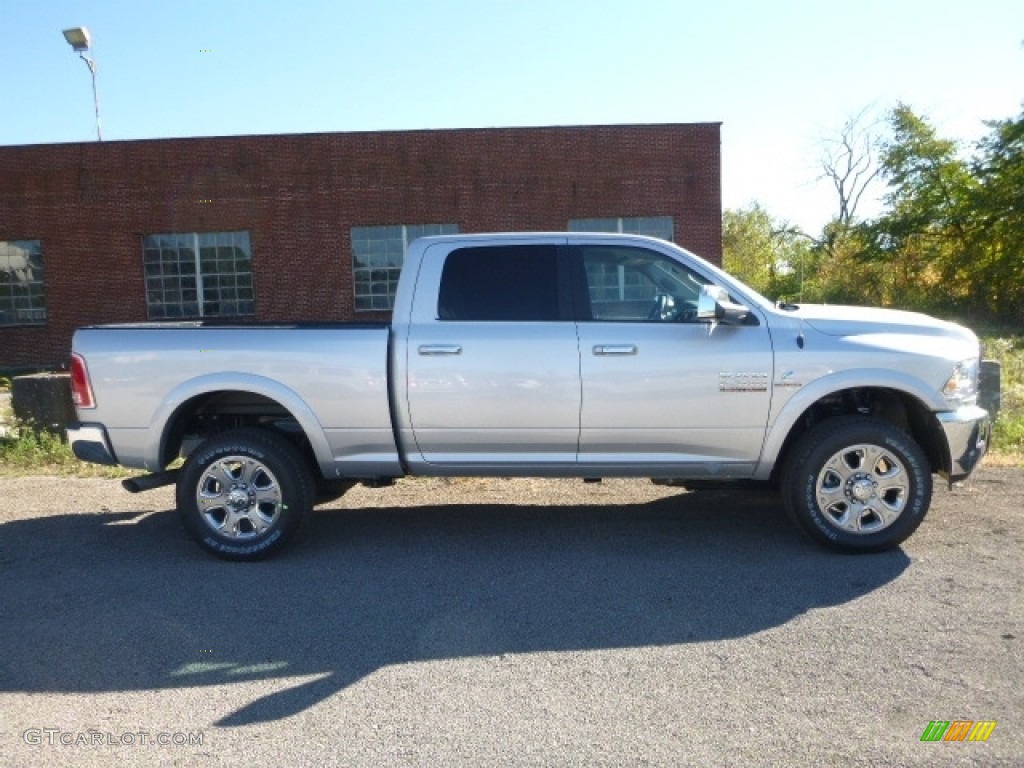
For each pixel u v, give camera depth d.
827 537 5.41
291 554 5.80
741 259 56.00
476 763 3.17
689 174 21.64
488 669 3.96
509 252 5.68
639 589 4.95
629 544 5.84
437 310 5.62
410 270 5.70
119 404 5.66
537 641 4.26
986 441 5.60
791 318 5.52
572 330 5.50
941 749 3.19
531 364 5.46
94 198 21.59
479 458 5.64
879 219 32.50
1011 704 3.50
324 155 21.55
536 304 5.59
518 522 6.45
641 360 5.43
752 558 5.46
